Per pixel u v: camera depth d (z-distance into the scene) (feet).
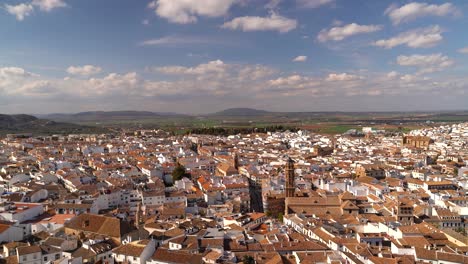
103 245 594.65
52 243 595.06
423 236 621.31
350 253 562.25
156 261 529.86
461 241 631.56
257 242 623.77
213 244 597.93
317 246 603.26
